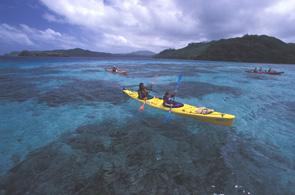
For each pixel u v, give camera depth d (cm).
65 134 554
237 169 389
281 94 1221
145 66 3872
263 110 845
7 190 316
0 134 545
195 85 1542
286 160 432
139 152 454
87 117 703
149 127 617
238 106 909
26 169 378
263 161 425
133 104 875
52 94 1042
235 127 635
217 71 3147
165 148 477
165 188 323
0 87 1170
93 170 375
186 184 335
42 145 484
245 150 477
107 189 320
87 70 2483
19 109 775
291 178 362
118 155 437
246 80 1962
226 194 312
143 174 363
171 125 636
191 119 667
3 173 364
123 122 659
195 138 541
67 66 3170
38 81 1473
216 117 604
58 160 412
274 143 521
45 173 365
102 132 572
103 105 860
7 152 446
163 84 1557
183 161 416
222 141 526
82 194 307
